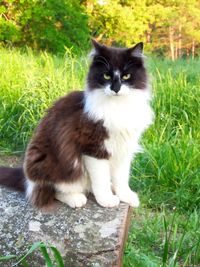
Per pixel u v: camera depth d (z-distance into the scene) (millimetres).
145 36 7629
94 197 1202
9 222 1118
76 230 1094
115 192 1235
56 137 1146
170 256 1290
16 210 1148
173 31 7785
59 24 4980
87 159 1140
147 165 1720
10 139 1984
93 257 1054
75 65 2635
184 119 2037
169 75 2396
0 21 4504
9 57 2707
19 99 2035
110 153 1140
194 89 2242
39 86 2102
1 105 2100
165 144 1764
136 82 1149
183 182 1612
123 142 1149
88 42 5133
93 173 1147
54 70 2311
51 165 1153
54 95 2020
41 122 1220
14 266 1062
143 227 1415
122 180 1227
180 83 2275
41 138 1183
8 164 1800
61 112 1175
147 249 1312
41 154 1169
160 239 1375
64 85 2086
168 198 1607
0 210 1148
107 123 1107
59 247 1068
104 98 1117
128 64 1143
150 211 1554
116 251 1057
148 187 1655
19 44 4836
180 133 1933
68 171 1146
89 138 1116
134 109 1145
